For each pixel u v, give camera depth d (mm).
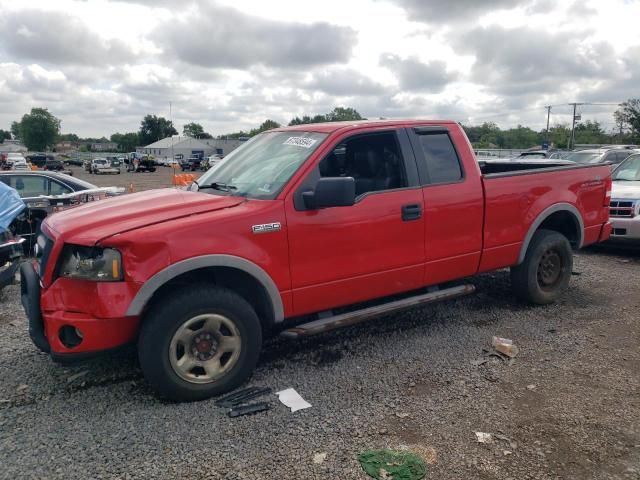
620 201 8297
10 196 6609
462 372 4223
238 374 3889
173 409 3666
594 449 3162
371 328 5242
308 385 4012
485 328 5199
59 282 3602
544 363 4383
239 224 3781
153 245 3486
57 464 3049
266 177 4250
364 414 3574
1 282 6102
